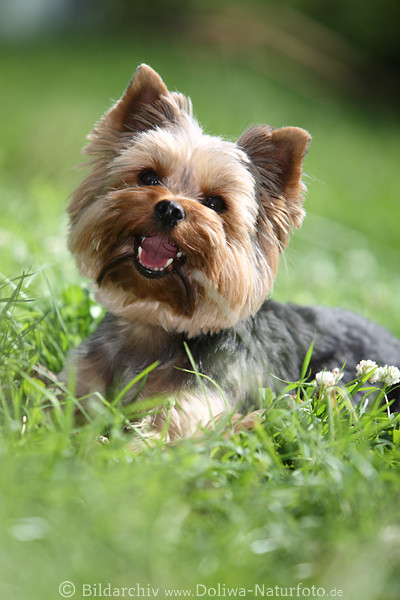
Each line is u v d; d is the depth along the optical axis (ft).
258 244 14.58
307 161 51.24
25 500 8.36
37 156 38.73
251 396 13.78
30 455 9.18
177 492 9.26
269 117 59.93
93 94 56.44
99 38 83.15
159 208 12.67
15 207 24.09
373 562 8.25
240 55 76.48
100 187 14.24
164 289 13.38
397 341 17.25
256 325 14.71
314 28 80.33
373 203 44.80
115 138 14.48
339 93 73.82
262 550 8.57
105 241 13.37
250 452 10.42
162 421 12.62
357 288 26.30
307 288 24.88
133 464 9.85
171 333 13.97
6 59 70.03
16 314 15.49
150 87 14.76
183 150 13.93
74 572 7.67
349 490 9.40
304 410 11.91
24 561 7.69
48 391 11.58
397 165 57.21
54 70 64.95
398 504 9.43
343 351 15.89
